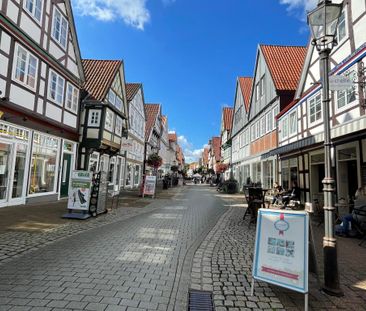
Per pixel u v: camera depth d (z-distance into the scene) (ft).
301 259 12.64
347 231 26.55
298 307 12.39
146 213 39.19
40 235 23.65
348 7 34.58
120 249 20.35
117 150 69.15
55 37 46.16
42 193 44.45
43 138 44.39
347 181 35.06
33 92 40.65
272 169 65.31
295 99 50.62
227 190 87.76
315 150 43.65
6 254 18.28
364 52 30.32
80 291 13.12
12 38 35.81
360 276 16.16
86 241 22.33
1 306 11.49
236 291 14.01
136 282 14.49
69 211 33.40
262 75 72.59
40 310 11.24
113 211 39.68
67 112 51.24
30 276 14.76
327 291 13.65
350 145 33.17
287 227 13.41
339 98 36.11
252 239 24.93
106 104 56.95
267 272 13.46
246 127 91.86
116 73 70.38
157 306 12.07
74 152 54.49
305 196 46.73
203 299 13.07
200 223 32.55
